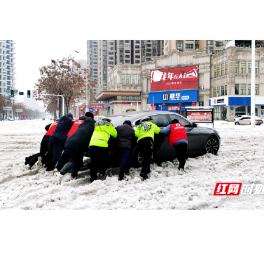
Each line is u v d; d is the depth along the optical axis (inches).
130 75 2657.5
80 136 217.2
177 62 2308.1
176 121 248.5
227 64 1952.5
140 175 219.1
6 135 684.1
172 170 248.1
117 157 227.0
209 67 2161.7
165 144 262.1
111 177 221.0
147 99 2620.6
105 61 5231.3
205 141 307.1
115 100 2684.5
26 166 253.8
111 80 3036.4
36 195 176.4
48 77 1915.6
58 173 207.9
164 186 199.5
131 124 247.1
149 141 221.3
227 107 1935.3
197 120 805.2
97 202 164.2
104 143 211.3
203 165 271.3
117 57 5032.0
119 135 221.1
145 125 226.1
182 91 2253.9
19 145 469.4
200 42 3051.2
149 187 195.0
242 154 338.3
